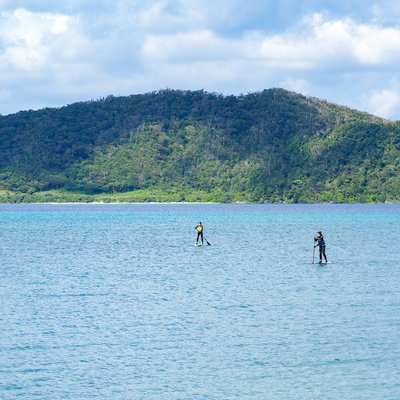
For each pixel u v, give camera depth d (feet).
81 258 556.51
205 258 550.77
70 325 279.69
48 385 207.82
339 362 226.79
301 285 384.47
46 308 315.99
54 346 247.91
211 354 236.84
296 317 291.38
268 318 289.94
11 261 532.32
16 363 228.02
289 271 454.40
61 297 347.36
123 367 223.71
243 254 585.22
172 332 266.77
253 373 217.36
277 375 215.31
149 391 203.00
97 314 301.02
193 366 224.33
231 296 346.54
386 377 212.64
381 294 350.02
